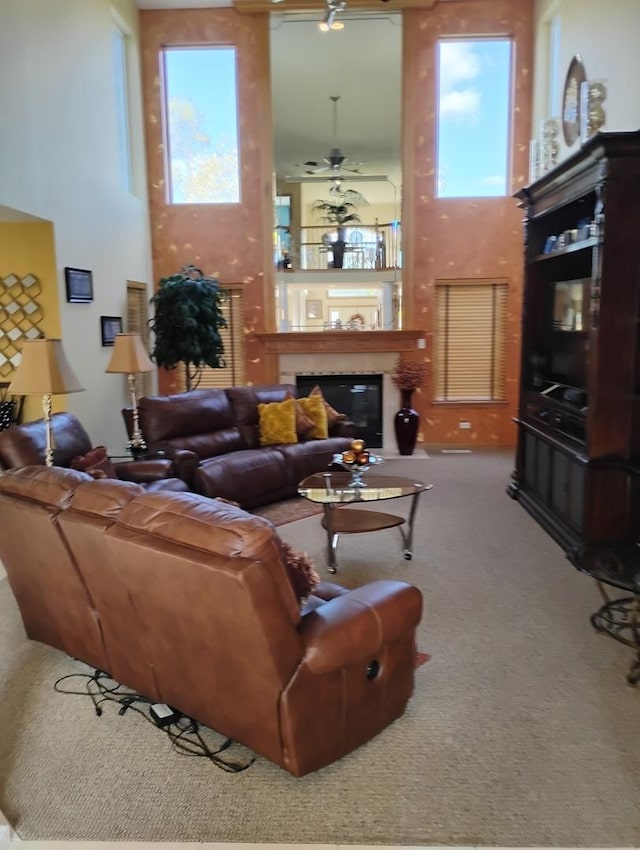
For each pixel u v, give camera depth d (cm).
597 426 402
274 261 798
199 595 204
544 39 715
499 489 611
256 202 783
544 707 266
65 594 279
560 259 545
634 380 397
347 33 774
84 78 603
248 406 609
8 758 238
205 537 204
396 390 795
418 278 791
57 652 314
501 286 789
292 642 206
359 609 227
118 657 268
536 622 340
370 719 239
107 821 207
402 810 210
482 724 254
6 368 560
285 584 203
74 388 421
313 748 218
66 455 430
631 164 380
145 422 545
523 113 754
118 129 700
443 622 340
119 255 691
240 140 773
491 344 800
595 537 410
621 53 481
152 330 730
